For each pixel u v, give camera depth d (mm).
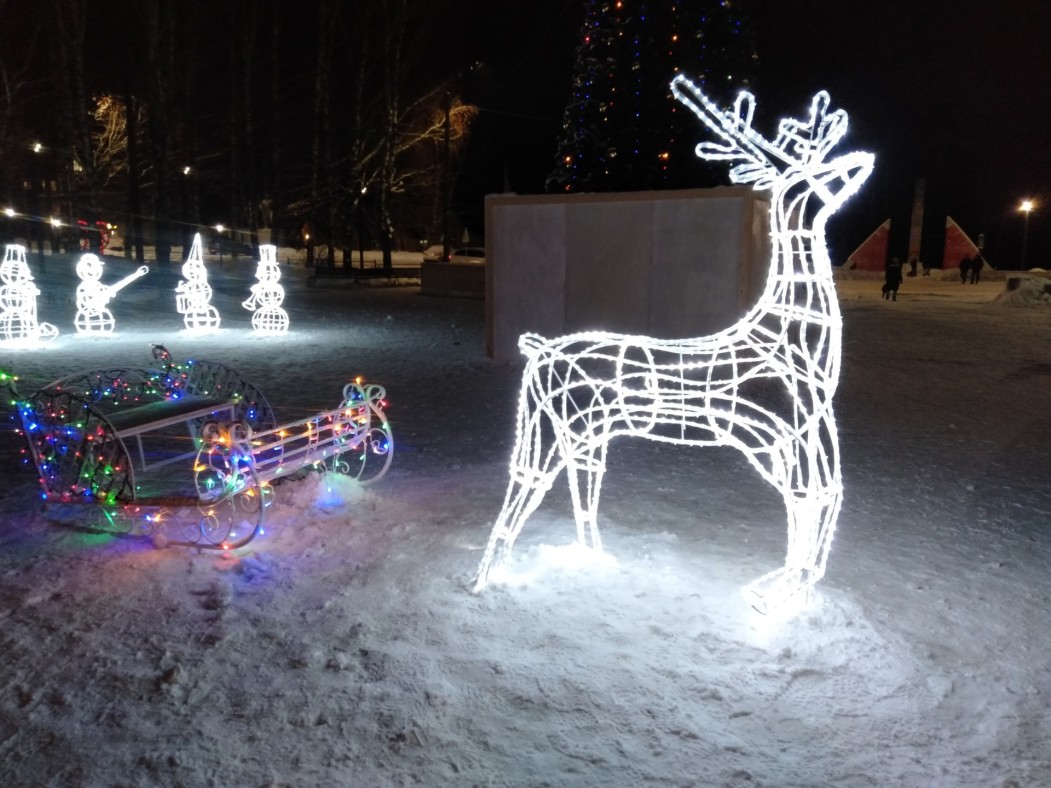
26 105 29312
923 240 49625
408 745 2898
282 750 2875
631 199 10914
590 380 4062
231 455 4688
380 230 35469
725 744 2918
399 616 3812
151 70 24453
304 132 34438
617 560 4473
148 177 35812
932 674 3412
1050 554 4887
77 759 2830
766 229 11102
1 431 7445
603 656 3449
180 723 3031
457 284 24953
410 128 36750
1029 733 3039
